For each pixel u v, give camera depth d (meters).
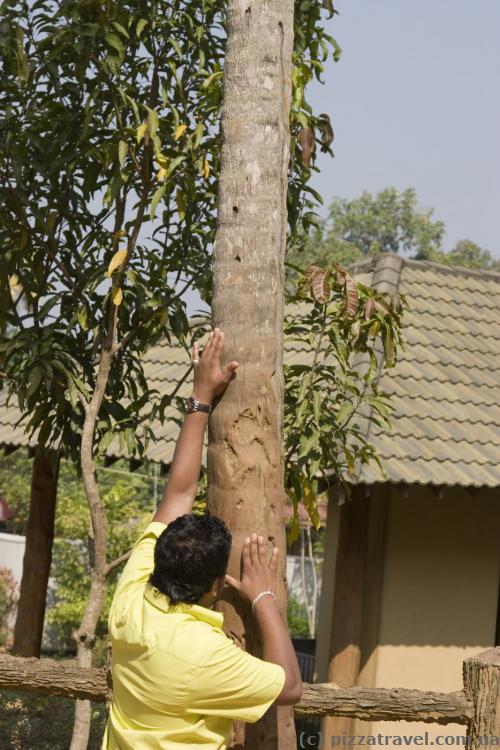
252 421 4.16
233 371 4.17
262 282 4.25
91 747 9.45
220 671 3.39
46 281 7.48
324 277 7.21
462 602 10.98
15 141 7.00
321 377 7.43
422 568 10.84
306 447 6.96
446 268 13.25
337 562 10.10
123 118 7.24
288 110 4.49
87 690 4.89
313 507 7.52
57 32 6.82
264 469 4.16
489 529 11.16
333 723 9.85
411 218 53.44
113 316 7.08
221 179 4.37
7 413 12.87
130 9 7.11
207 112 7.10
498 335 12.40
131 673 3.47
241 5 4.46
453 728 10.13
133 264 7.30
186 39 7.25
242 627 4.05
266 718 4.12
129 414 7.43
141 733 3.42
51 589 19.45
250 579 3.94
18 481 23.78
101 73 6.95
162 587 3.46
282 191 4.39
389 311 7.38
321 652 10.85
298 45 7.36
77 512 19.03
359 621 10.02
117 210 7.23
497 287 13.45
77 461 7.58
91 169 7.18
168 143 7.23
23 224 7.22
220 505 4.14
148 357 13.56
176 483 4.12
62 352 7.12
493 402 11.09
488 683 4.59
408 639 10.73
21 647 11.46
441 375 11.23
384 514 10.79
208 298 7.42
